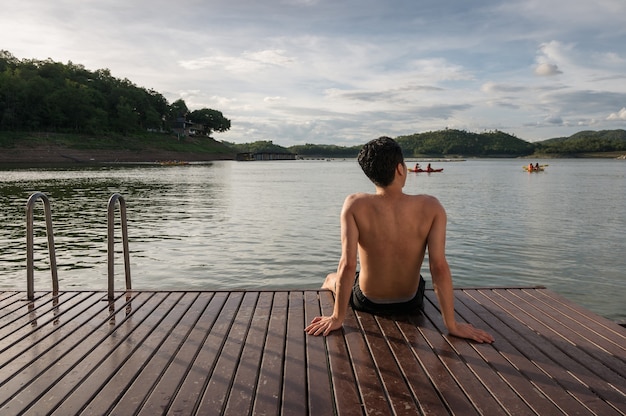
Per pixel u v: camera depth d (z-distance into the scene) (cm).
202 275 841
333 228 1370
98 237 1210
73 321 373
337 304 344
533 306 412
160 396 252
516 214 1700
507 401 246
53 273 454
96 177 4031
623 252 1038
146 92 13312
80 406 241
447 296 330
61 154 8331
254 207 1936
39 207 1839
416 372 280
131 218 1584
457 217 1617
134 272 860
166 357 303
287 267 900
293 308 402
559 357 303
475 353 308
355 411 236
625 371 283
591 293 751
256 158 16088
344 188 3134
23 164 6988
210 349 316
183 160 10888
